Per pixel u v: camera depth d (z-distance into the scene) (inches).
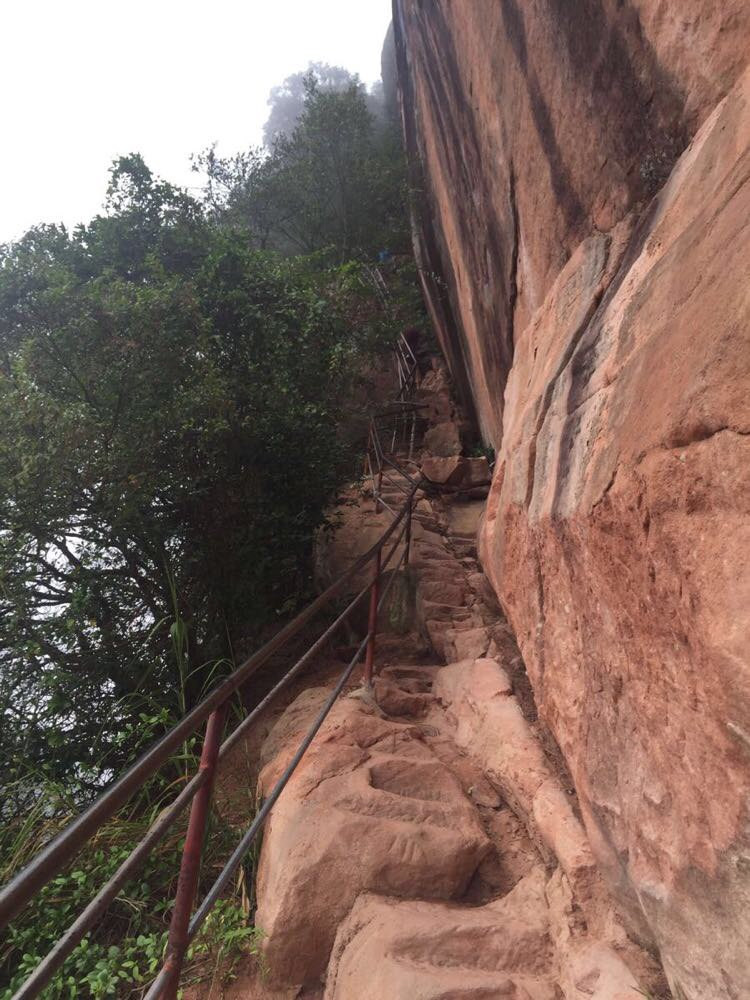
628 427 76.7
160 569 183.9
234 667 190.5
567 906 89.3
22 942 103.3
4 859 120.6
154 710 167.6
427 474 312.0
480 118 187.8
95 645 169.0
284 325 220.7
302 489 214.7
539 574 122.0
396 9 395.5
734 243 59.6
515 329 195.8
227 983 97.0
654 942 77.7
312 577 236.5
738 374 53.4
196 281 222.2
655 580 67.5
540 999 77.9
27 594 158.6
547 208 143.9
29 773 141.9
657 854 70.9
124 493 163.2
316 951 94.0
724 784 56.6
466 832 105.3
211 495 192.5
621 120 108.0
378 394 432.8
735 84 80.6
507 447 169.2
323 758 118.6
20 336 187.9
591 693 92.8
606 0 104.0
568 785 110.9
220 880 73.3
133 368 174.2
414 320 448.5
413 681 171.5
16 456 150.5
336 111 516.7
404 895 97.8
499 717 133.6
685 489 60.2
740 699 52.3
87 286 186.9
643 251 96.9
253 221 508.4
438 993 76.7
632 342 87.5
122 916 112.3
